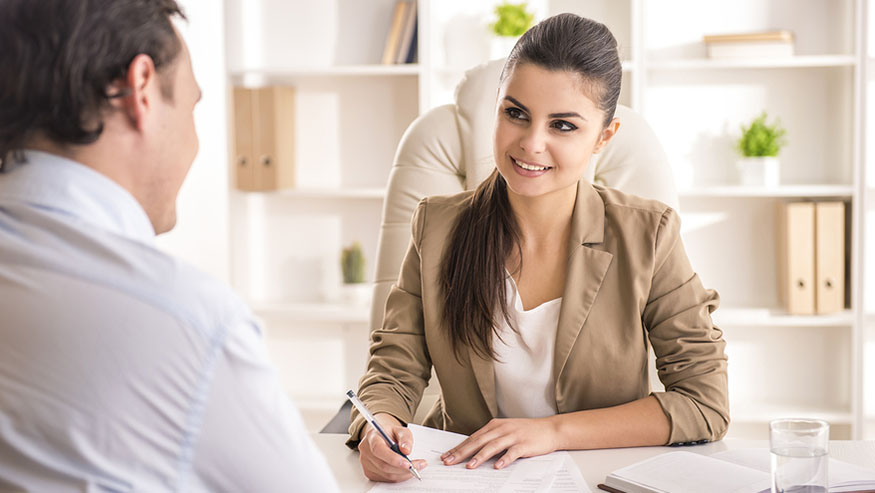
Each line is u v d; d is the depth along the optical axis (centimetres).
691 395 130
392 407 132
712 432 127
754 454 116
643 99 285
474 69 182
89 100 72
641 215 137
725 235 306
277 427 71
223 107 315
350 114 318
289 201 324
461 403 143
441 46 306
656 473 106
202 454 68
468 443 118
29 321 66
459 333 138
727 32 297
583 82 123
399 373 143
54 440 65
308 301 325
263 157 299
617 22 297
